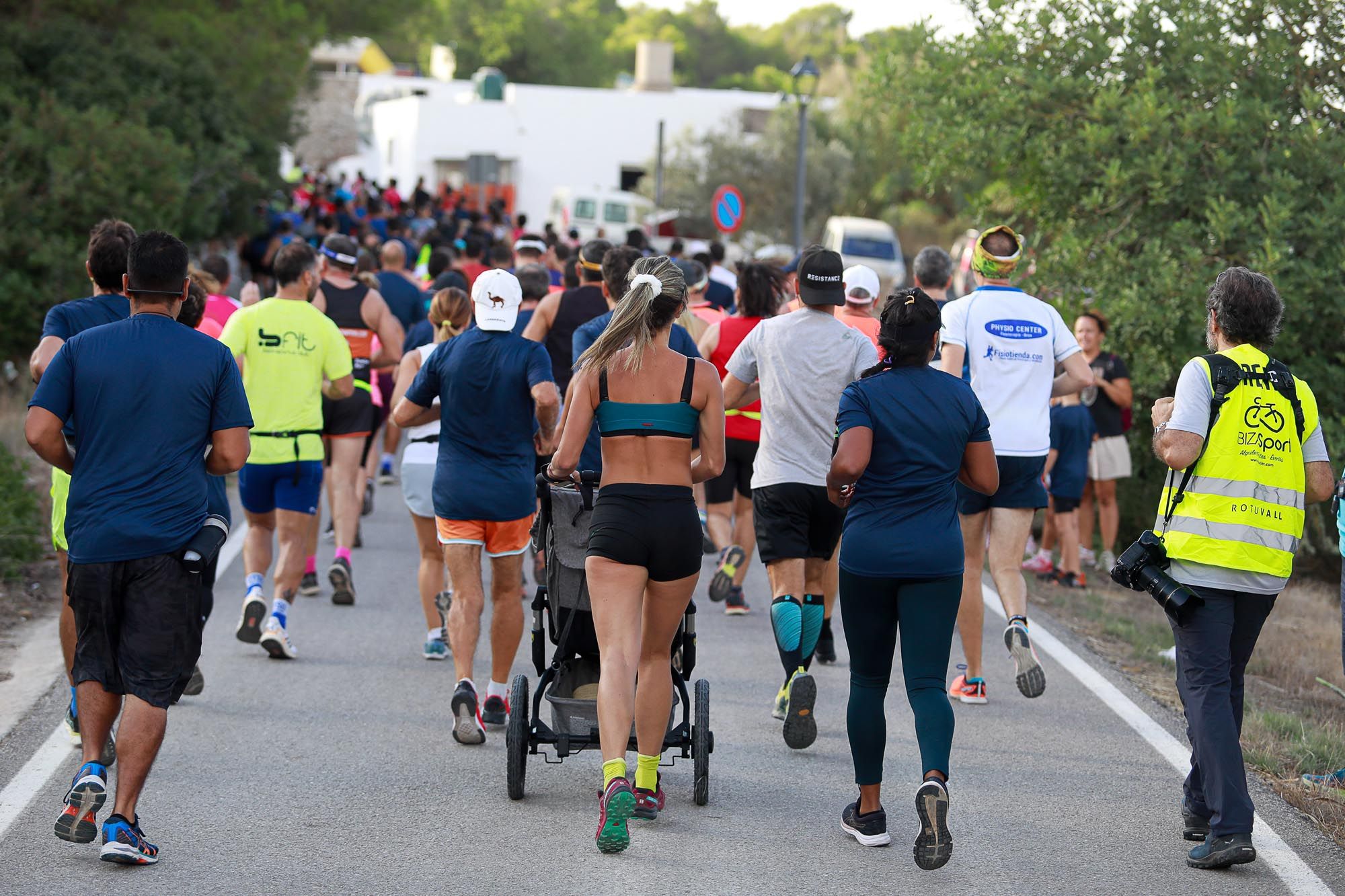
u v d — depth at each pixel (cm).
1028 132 3897
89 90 5828
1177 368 3688
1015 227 4125
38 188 4991
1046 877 1502
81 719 1468
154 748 1464
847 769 1861
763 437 1969
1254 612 1551
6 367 4928
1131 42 3838
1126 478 3966
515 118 15925
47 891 1393
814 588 2030
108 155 5116
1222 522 1520
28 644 2378
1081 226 3844
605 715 1498
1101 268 3728
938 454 1505
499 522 1928
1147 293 3550
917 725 1466
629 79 19888
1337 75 3656
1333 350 3569
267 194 7438
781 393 1939
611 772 1468
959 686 2209
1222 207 3497
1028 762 1905
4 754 1798
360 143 18100
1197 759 1569
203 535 1478
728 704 2150
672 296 1544
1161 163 3538
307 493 2331
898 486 1507
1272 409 1537
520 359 1917
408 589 2909
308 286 2358
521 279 2755
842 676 2328
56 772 1733
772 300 2348
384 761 1841
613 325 1548
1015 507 2116
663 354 1559
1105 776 1855
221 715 2017
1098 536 3956
